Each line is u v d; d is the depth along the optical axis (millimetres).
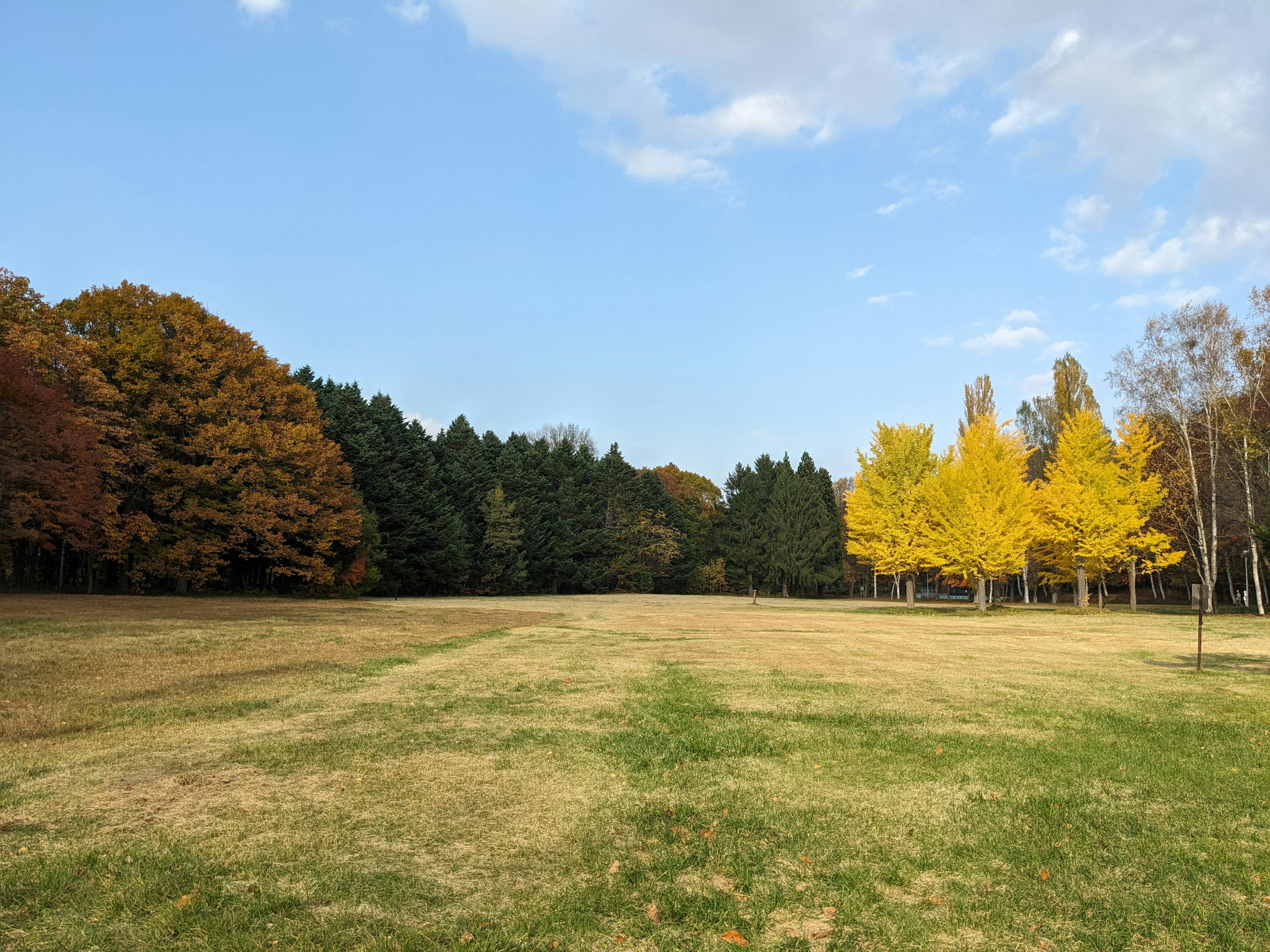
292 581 46125
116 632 17844
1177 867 5348
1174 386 35969
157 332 34906
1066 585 70562
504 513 63375
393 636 20172
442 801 6574
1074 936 4379
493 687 12367
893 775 7570
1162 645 20594
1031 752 8438
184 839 5535
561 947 4164
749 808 6527
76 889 4684
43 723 8977
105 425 31141
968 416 55344
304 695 11273
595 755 8148
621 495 77562
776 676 13961
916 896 4918
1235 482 37719
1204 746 8773
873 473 42469
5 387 24828
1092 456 39344
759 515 83062
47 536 29016
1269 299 33875
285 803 6410
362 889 4816
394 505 52469
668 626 26422
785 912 4652
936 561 38688
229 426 35031
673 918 4543
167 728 8969
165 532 35281
